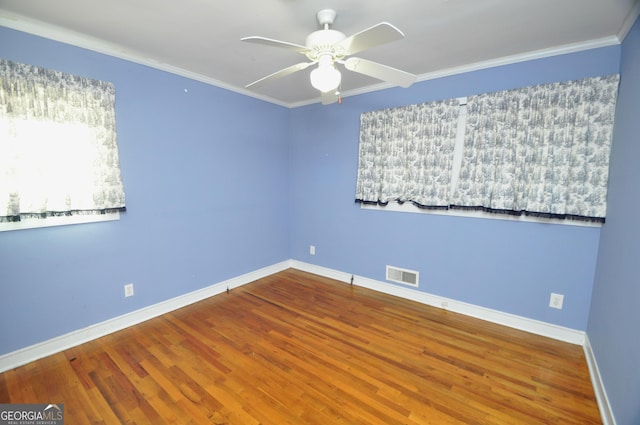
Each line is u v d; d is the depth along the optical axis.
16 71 1.88
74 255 2.25
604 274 1.97
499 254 2.61
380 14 1.79
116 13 1.82
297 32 2.05
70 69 2.13
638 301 1.35
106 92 2.29
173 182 2.84
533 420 1.61
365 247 3.50
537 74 2.33
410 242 3.12
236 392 1.81
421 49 2.30
